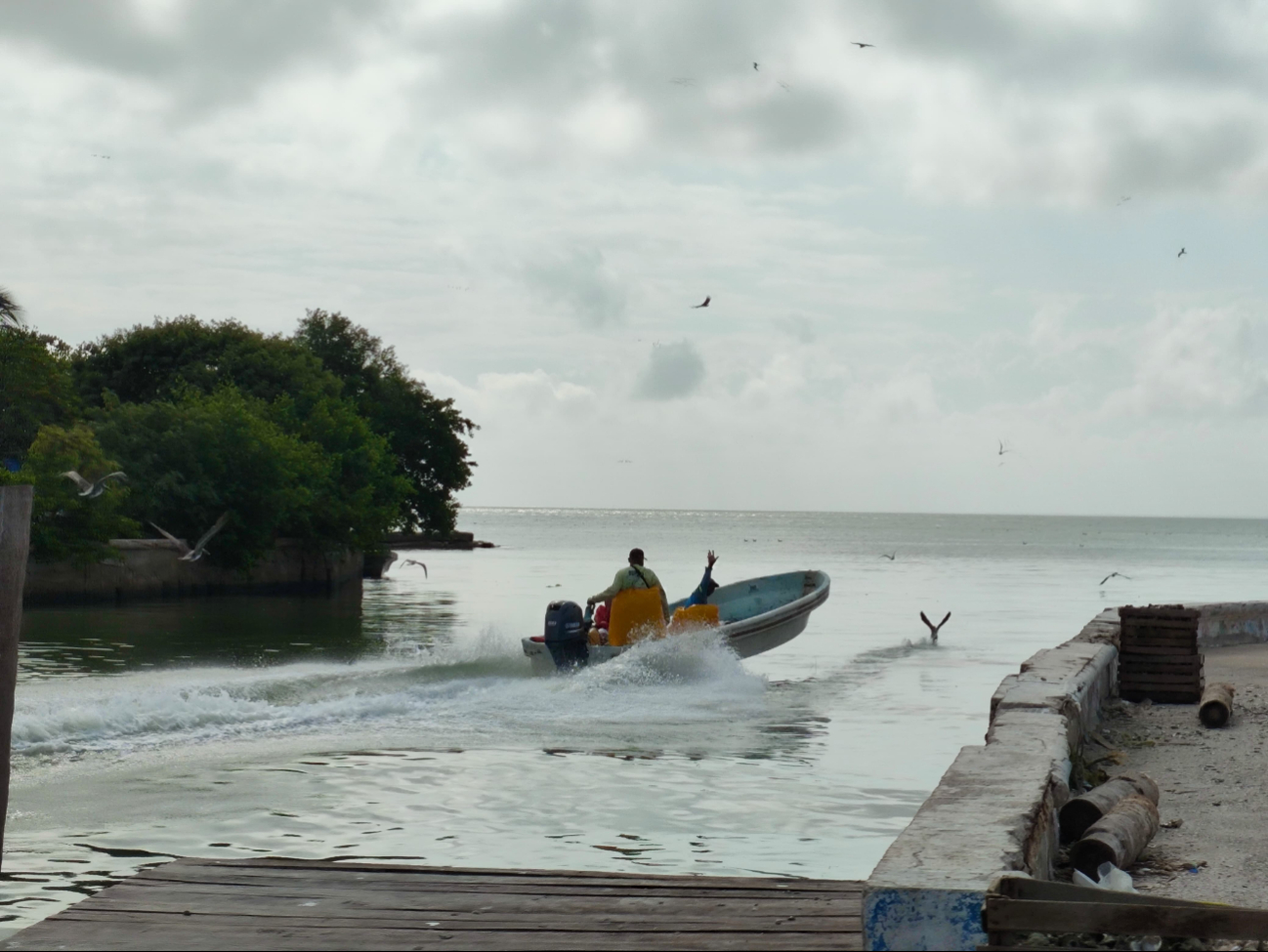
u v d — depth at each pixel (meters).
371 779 11.49
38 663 22.62
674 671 17.95
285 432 56.78
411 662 20.42
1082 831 7.11
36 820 9.77
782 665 22.53
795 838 9.20
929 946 4.45
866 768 12.13
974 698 17.73
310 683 17.77
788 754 12.98
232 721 14.62
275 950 4.65
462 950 4.63
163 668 21.69
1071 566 83.44
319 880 5.58
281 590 53.00
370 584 59.69
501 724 14.83
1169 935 4.20
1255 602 22.14
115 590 43.09
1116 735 11.58
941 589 53.25
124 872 8.26
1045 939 4.38
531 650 18.73
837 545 142.12
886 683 19.67
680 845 8.99
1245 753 10.67
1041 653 13.29
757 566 79.00
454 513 82.81
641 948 4.63
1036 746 7.89
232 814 9.98
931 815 5.80
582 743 13.59
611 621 18.89
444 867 5.81
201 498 47.72
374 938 4.77
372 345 81.44
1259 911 4.17
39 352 45.59
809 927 4.87
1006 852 5.06
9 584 6.42
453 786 11.18
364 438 60.72
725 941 4.70
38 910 7.41
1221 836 7.66
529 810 10.14
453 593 51.66
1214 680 16.05
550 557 98.19
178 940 4.75
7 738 6.45
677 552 112.19
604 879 5.59
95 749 12.98
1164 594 51.16
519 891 5.39
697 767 12.17
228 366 60.06
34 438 44.66
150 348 62.25
